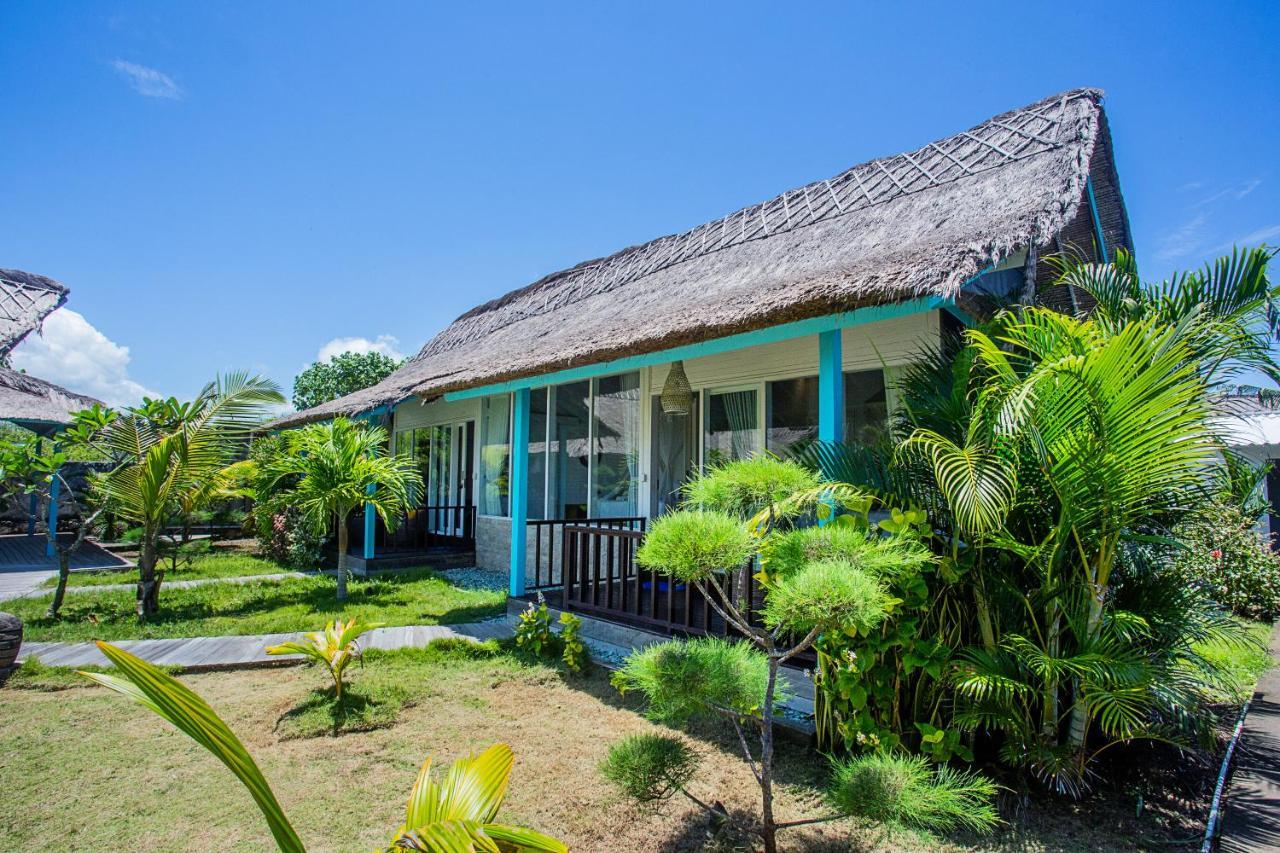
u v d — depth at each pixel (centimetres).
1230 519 816
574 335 808
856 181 855
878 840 302
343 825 315
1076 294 678
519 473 762
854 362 668
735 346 533
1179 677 362
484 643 616
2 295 1620
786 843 300
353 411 1048
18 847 295
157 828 312
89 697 492
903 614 347
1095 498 320
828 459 398
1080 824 316
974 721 332
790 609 240
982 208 562
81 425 766
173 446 746
